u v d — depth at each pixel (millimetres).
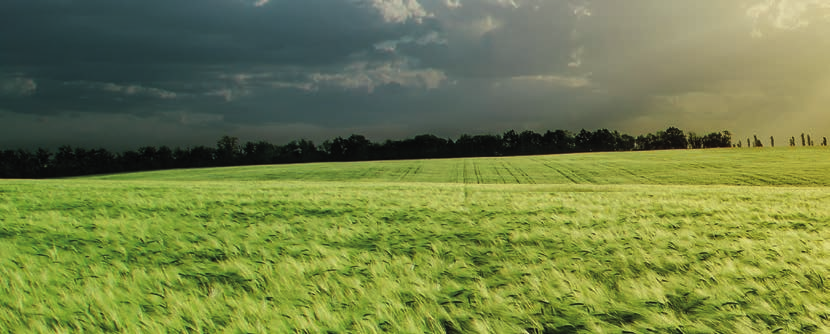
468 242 8336
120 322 4184
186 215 11734
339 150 134375
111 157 115000
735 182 45062
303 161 130750
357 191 19859
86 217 11195
